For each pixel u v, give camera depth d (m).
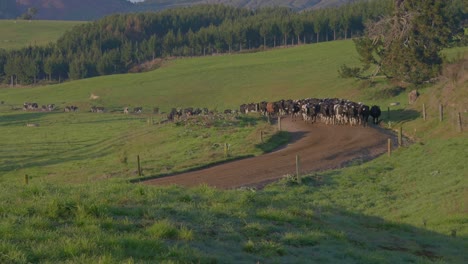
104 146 55.31
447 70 55.66
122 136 60.34
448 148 34.06
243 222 14.33
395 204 23.56
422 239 17.06
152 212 13.45
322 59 126.06
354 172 30.25
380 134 45.62
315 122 55.62
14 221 11.16
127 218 12.54
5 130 75.06
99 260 8.84
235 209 15.62
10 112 103.38
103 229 11.36
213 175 31.23
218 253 11.16
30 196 14.45
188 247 10.67
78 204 12.55
